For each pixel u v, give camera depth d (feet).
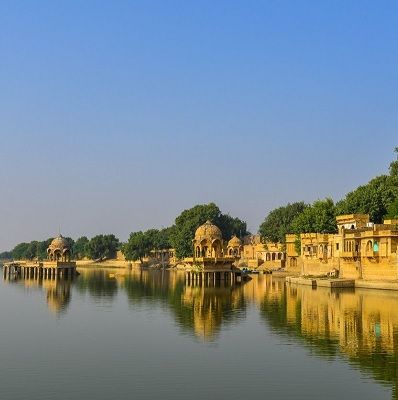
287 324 204.23
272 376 134.00
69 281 502.79
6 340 178.91
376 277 343.67
